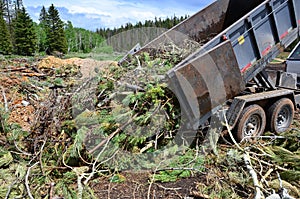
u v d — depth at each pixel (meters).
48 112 3.85
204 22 5.76
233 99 4.26
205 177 3.45
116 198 3.09
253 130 4.35
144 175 3.53
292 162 3.51
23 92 6.14
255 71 4.48
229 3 5.96
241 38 4.16
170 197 3.11
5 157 3.37
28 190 2.78
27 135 3.84
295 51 7.12
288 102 4.55
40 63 8.87
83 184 3.14
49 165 3.41
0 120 4.18
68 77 6.66
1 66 8.32
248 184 3.20
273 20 4.54
